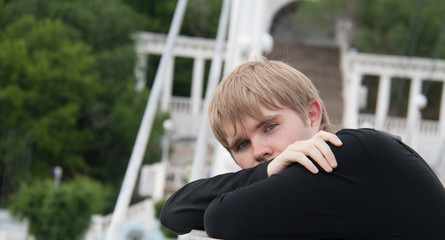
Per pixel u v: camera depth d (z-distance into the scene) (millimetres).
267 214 1712
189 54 36438
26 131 28312
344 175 1706
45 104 29203
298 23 38500
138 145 5348
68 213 19250
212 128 2057
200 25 37750
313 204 1697
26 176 27797
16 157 27891
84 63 29750
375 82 38969
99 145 30391
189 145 35719
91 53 32156
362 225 1690
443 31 35781
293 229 1706
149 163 30422
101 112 30359
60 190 19359
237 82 1989
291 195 1708
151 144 30344
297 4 42438
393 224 1690
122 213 4836
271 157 1968
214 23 37844
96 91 30109
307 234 1705
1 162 28844
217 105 2010
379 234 1695
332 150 1736
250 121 1956
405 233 1687
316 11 37188
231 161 5473
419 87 34906
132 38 33438
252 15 7289
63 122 29078
